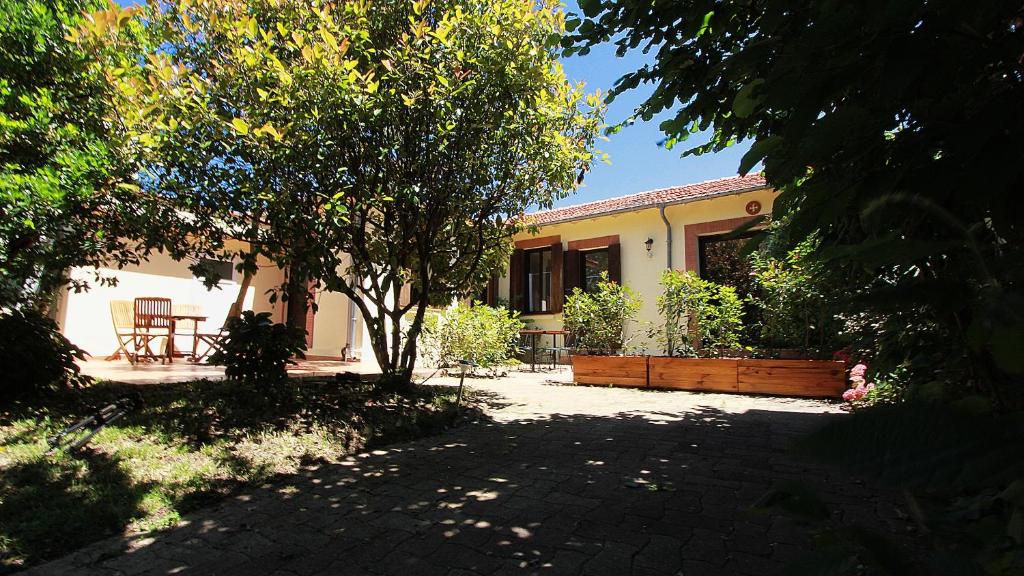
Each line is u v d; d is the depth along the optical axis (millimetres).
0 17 4426
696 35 2674
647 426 5746
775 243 1202
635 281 12133
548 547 2695
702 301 9039
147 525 2938
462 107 5566
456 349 10234
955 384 1018
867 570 496
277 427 4680
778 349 8430
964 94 807
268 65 4957
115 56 4938
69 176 4328
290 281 5391
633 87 3100
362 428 5070
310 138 4910
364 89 5246
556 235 13445
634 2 2688
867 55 821
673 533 2855
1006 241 713
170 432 4258
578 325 10336
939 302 538
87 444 3887
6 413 4441
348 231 5836
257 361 5352
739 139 3121
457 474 3975
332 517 3117
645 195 13430
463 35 5527
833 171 947
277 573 2438
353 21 5582
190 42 5422
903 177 789
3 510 2848
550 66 5648
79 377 5352
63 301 8367
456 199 6090
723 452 4586
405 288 11859
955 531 510
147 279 9516
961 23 734
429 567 2492
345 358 10797
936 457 386
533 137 6004
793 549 2643
